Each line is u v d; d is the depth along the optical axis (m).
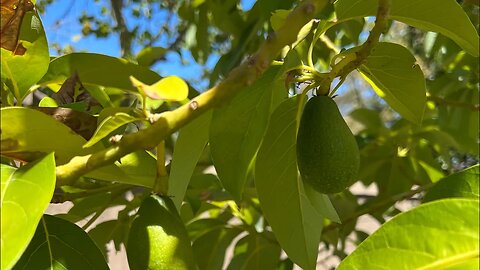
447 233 0.32
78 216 0.66
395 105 0.54
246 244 0.79
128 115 0.35
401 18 0.46
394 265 0.33
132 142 0.35
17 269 0.40
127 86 0.53
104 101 0.55
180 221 0.41
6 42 0.43
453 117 1.01
